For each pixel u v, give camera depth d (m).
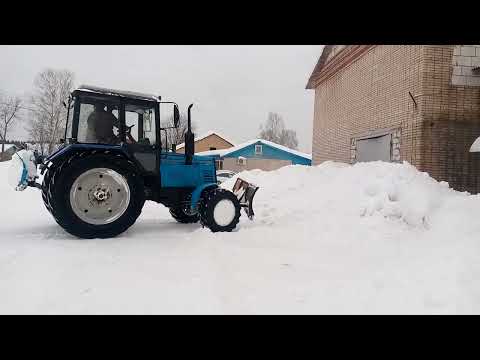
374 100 9.43
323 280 3.11
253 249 4.26
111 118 5.36
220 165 29.69
